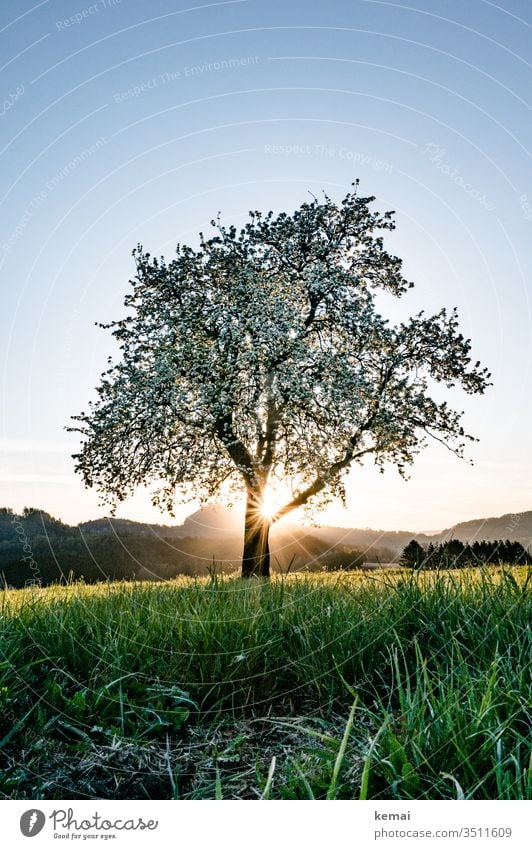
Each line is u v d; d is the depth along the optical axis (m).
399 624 4.23
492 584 4.79
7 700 3.19
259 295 14.93
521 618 4.06
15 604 5.02
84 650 3.91
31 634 4.05
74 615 4.54
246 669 3.76
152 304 15.86
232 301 15.35
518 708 2.87
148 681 3.68
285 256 16.17
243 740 3.13
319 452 14.85
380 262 16.47
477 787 2.28
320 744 3.07
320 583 5.73
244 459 14.92
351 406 14.63
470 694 2.83
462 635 3.96
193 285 15.85
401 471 15.65
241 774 2.71
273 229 16.17
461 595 4.63
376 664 3.87
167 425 14.74
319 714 3.50
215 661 3.81
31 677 3.56
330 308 15.86
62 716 3.27
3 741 2.89
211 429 14.87
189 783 2.78
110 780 2.77
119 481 15.25
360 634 4.10
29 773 2.80
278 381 14.62
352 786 2.53
